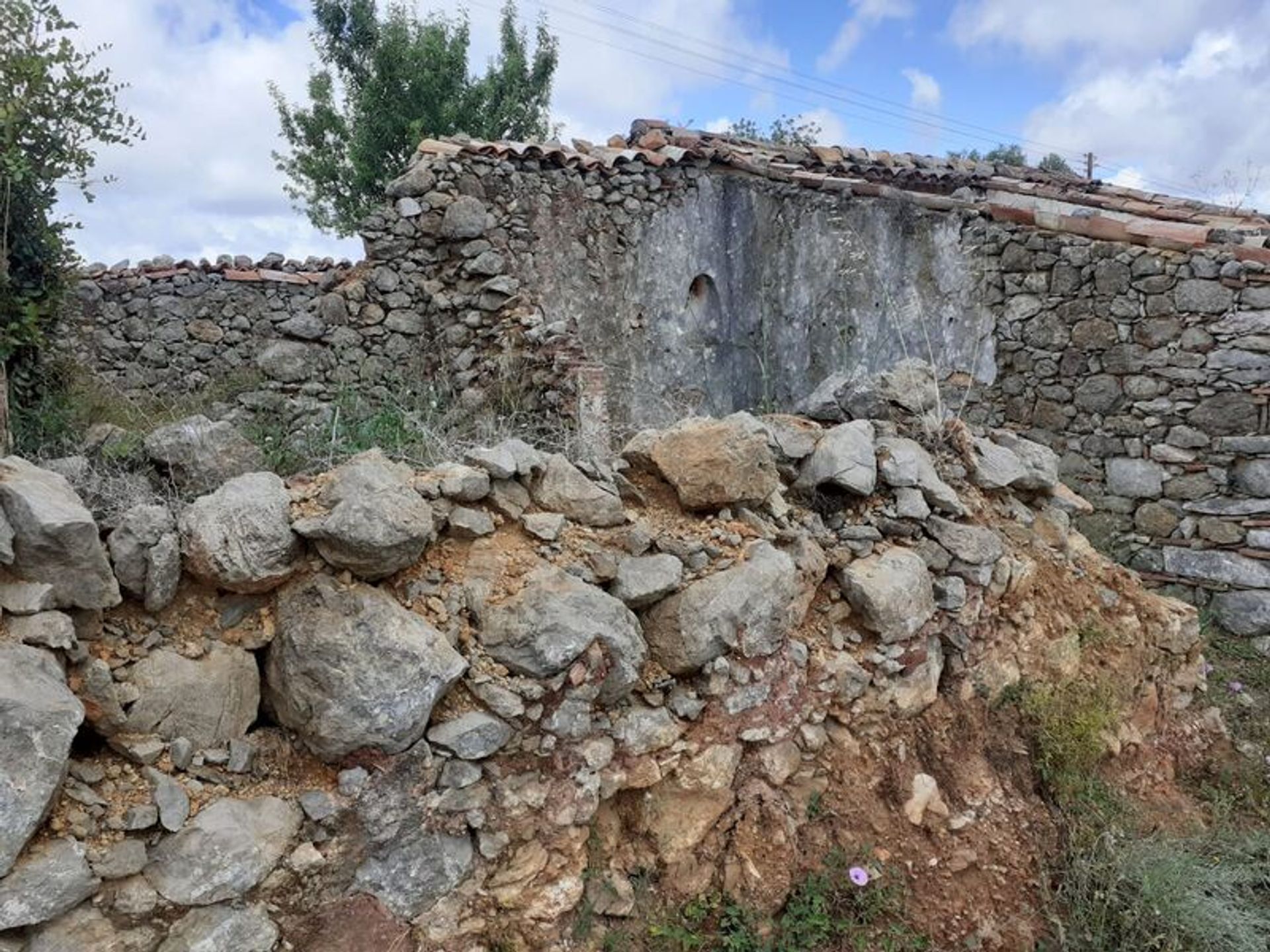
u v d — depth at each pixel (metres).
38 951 2.00
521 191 6.60
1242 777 4.56
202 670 2.48
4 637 2.15
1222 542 6.26
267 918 2.30
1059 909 3.42
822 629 3.62
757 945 2.99
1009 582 4.13
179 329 7.89
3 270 4.21
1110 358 6.68
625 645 2.92
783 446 3.96
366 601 2.60
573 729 2.80
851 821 3.33
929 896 3.27
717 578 3.25
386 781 2.52
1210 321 6.27
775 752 3.28
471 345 6.41
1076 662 4.24
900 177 8.85
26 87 3.95
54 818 2.11
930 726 3.70
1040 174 9.66
